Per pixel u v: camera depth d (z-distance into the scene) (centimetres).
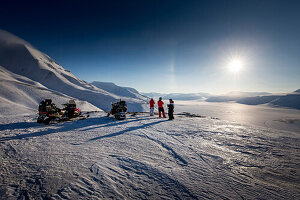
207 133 542
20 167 262
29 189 201
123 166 274
